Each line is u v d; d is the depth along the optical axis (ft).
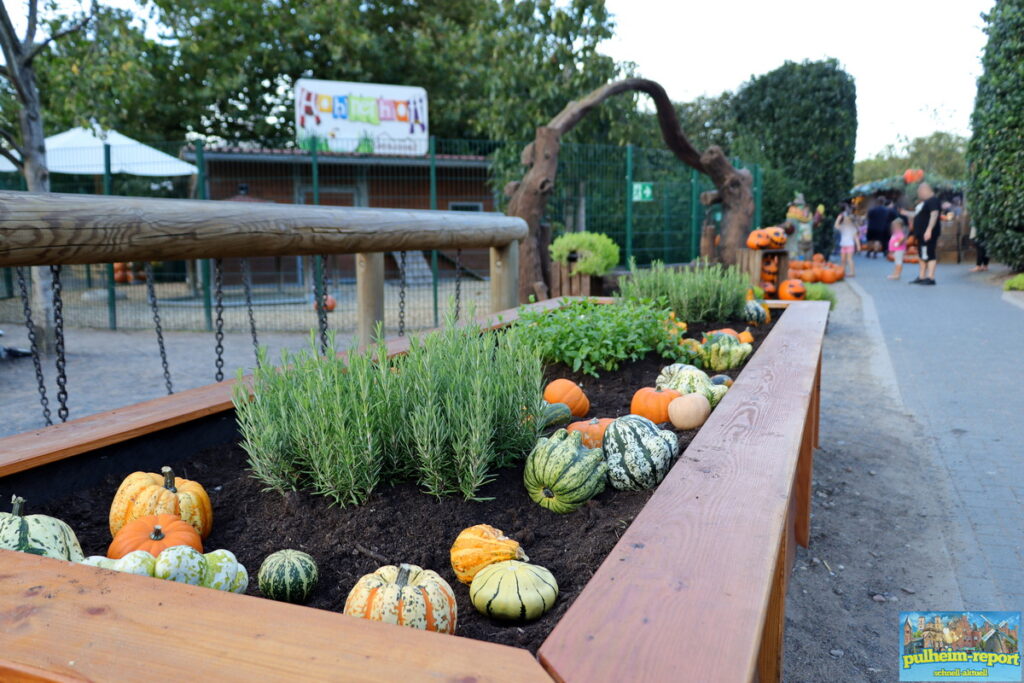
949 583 11.57
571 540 6.84
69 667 3.27
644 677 3.24
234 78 78.74
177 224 8.13
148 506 6.60
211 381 25.86
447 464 7.59
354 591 5.29
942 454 17.69
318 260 23.32
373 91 63.31
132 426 7.89
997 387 23.91
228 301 55.47
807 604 11.05
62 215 6.73
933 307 43.01
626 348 14.39
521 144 51.21
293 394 7.70
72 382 25.75
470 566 6.10
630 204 42.96
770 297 41.24
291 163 64.03
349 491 7.22
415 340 8.57
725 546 4.66
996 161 49.65
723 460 6.58
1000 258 52.80
